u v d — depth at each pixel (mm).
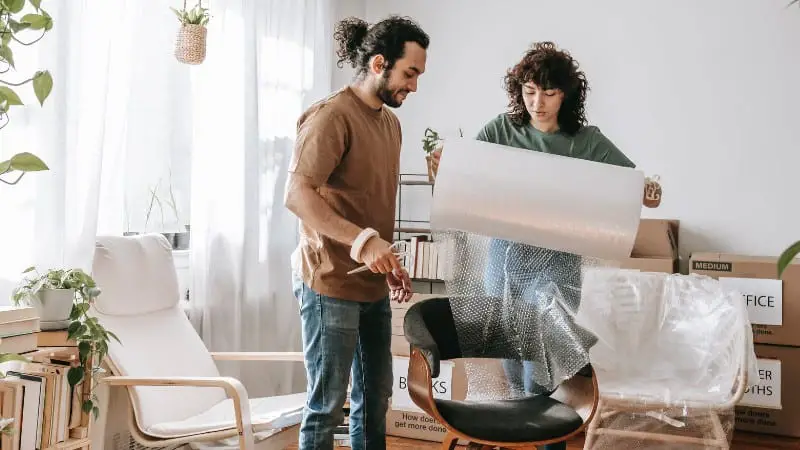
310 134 1914
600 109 4281
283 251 3895
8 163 1461
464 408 2037
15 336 1890
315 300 2014
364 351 2195
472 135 4531
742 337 2900
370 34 2010
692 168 4117
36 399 2039
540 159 1905
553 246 1940
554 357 2059
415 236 4516
